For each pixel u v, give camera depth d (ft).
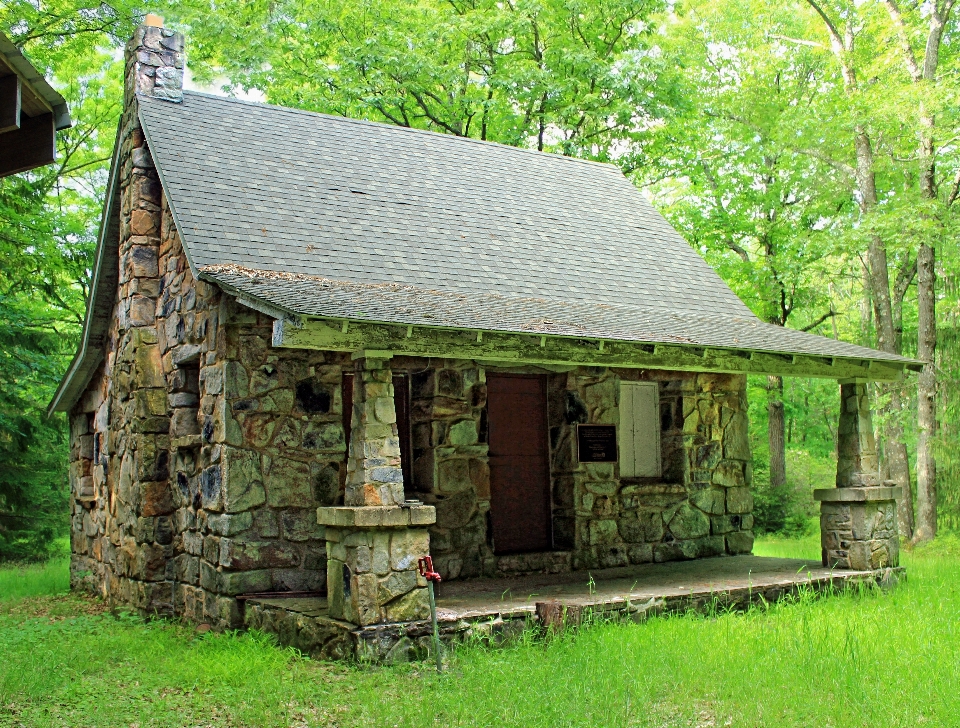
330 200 38.42
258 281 29.71
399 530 25.58
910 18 63.05
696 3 82.02
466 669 23.30
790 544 61.00
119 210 41.93
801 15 78.23
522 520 37.81
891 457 67.41
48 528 67.46
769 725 18.53
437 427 34.73
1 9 65.05
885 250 64.90
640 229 47.21
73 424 49.49
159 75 40.34
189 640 29.86
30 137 21.97
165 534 35.86
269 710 20.61
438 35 71.61
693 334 33.55
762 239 80.48
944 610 30.40
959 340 62.54
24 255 67.56
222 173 37.17
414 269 36.04
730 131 74.18
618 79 70.18
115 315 41.86
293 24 74.08
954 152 63.10
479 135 78.59
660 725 18.76
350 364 33.50
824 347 35.91
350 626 24.97
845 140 65.57
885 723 18.56
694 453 41.45
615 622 27.84
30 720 20.15
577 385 38.50
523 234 41.98
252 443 31.19
